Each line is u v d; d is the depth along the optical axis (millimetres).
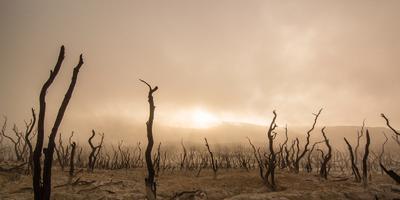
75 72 8289
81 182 21953
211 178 26047
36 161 7594
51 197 17766
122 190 20750
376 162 57969
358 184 22500
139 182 24031
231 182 23609
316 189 20109
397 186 18984
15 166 26734
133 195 19062
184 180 25188
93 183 22203
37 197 7453
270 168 22234
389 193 17641
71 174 21250
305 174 28672
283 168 37562
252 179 24547
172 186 22297
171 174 33281
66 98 8055
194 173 34469
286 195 16875
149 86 14445
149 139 13859
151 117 14125
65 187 20984
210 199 18953
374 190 17984
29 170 26859
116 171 33781
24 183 21812
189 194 19234
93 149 31953
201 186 22219
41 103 7812
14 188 20344
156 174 31688
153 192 13398
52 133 7762
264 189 21406
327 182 23578
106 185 21875
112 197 18484
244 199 16375
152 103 14320
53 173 27234
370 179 27984
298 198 16547
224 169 41156
